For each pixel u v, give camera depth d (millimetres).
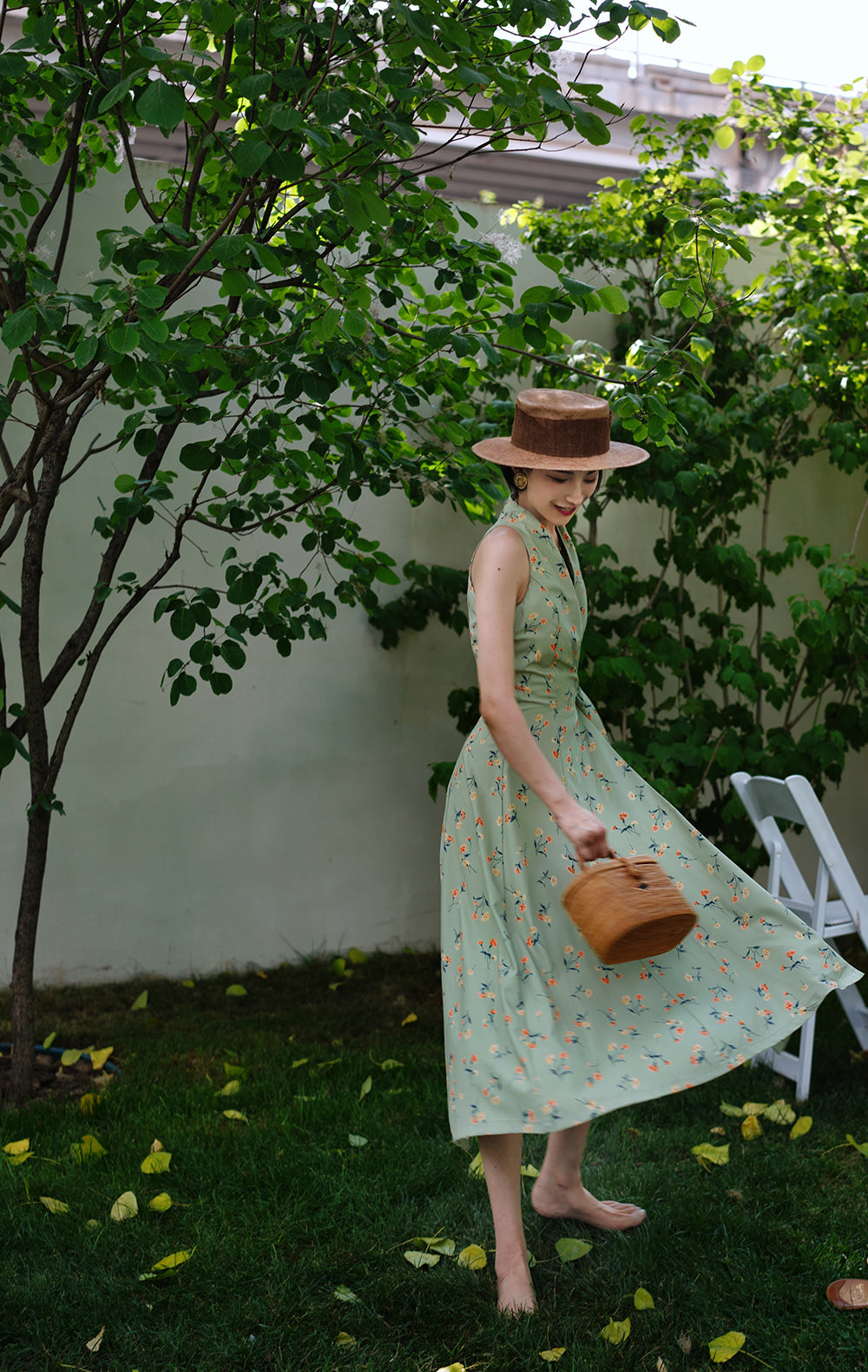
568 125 2592
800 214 4309
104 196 4078
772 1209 2498
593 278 4660
